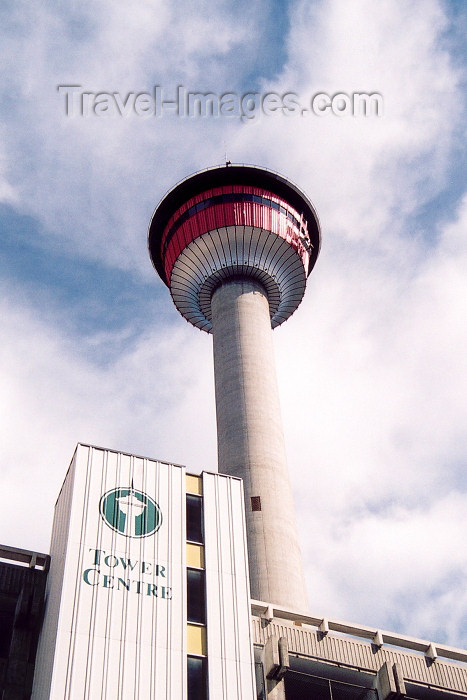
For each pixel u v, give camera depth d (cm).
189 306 7288
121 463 3816
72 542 3353
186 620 3331
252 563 5066
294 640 3731
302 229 7300
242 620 3469
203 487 3972
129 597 3278
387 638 4028
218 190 7169
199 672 3192
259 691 3456
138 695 2964
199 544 3697
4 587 3556
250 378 6141
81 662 2962
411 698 3862
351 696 3828
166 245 7325
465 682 3959
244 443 5725
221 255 6912
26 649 3366
